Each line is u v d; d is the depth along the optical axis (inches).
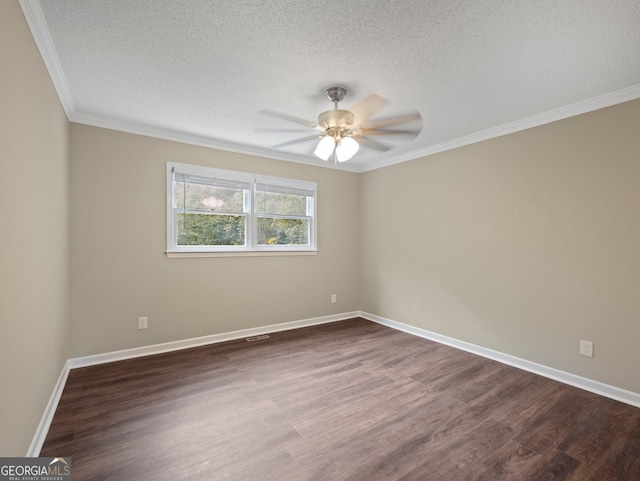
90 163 111.2
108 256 114.7
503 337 118.2
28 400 60.5
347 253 182.9
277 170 156.0
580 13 59.6
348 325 168.1
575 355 99.5
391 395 92.7
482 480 60.1
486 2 57.1
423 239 149.3
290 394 92.8
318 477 60.5
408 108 103.0
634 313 88.1
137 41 69.4
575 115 99.6
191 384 98.4
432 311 144.9
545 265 106.7
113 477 59.7
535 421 79.7
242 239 147.5
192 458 65.3
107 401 87.6
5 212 48.3
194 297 133.2
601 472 62.3
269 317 153.9
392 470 62.5
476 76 83.3
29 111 60.3
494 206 121.6
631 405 87.2
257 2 57.6
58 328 90.0
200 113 108.1
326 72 82.0
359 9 59.3
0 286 46.3
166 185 126.0
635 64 76.8
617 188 91.1
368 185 180.2
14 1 51.7
